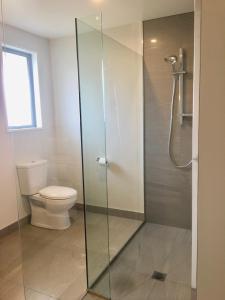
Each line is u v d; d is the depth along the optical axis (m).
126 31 2.71
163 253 2.31
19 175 2.81
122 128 2.92
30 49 2.88
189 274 2.01
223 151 0.62
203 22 0.60
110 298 1.77
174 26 2.51
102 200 2.46
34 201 2.85
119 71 2.83
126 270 2.07
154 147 2.80
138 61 2.73
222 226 0.65
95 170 2.47
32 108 3.01
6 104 2.68
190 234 2.64
